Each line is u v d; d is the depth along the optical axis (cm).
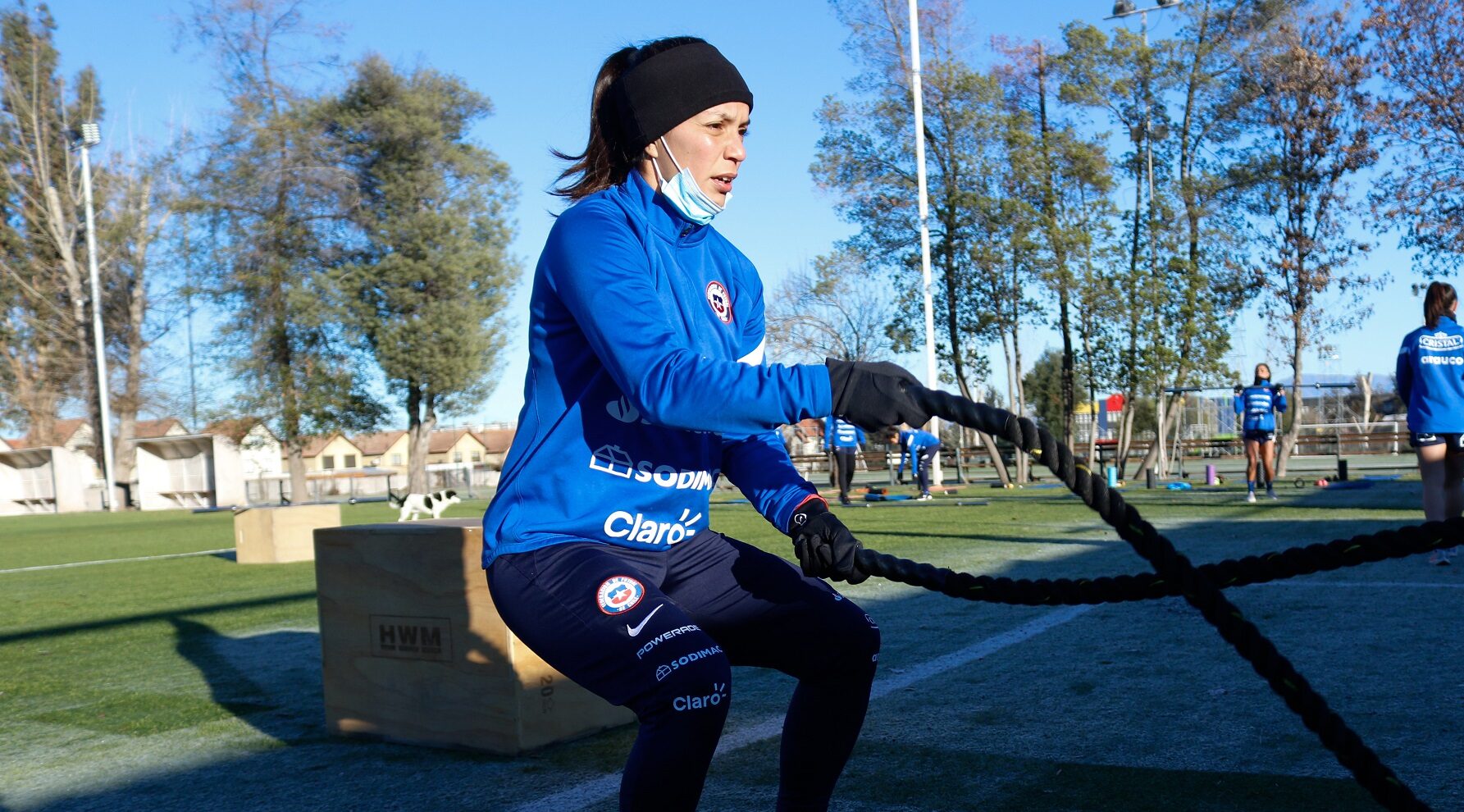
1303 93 1969
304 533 1116
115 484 3494
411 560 365
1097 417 2345
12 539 1838
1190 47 2131
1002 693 400
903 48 2233
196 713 436
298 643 599
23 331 3919
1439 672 401
